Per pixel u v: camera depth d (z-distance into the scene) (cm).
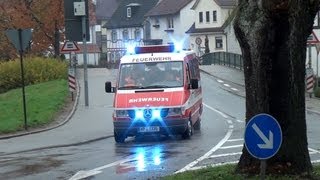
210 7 8962
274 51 975
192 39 9194
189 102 1894
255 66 980
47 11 5031
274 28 960
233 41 8156
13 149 1800
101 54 8444
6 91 4238
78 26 3009
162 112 1806
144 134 1817
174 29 9862
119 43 11019
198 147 1666
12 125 2270
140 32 10856
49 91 3506
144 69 1930
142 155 1545
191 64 2080
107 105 3050
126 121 1814
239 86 4100
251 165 1002
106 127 2305
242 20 977
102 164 1416
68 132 2186
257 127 827
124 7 11488
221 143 1745
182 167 1309
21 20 5034
